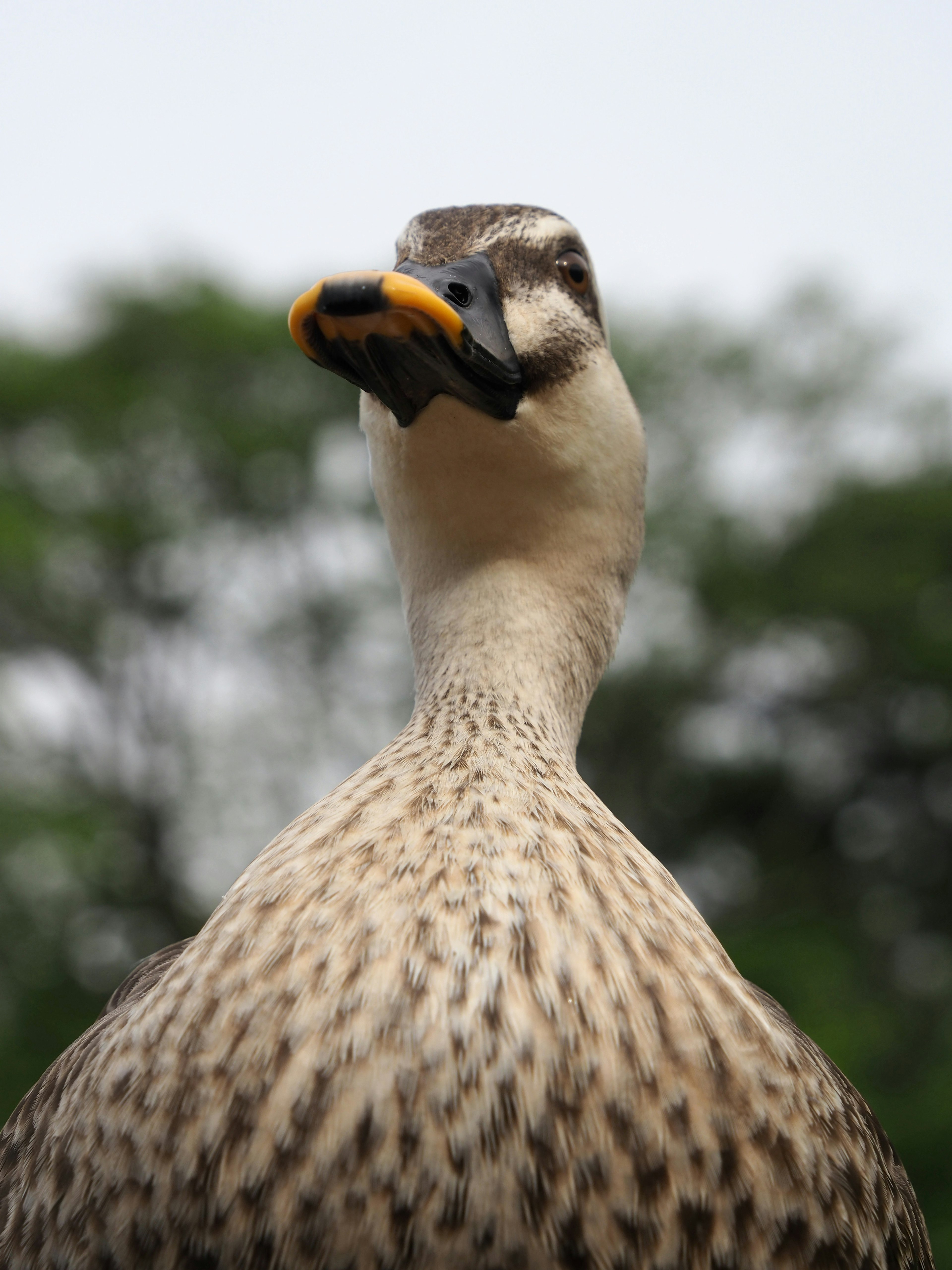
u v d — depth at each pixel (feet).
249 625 123.34
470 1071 8.99
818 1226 9.74
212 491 122.62
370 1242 8.82
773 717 138.10
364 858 10.12
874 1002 97.81
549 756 12.10
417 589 14.57
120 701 116.88
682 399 138.62
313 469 121.39
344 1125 8.91
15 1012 91.86
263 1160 8.98
